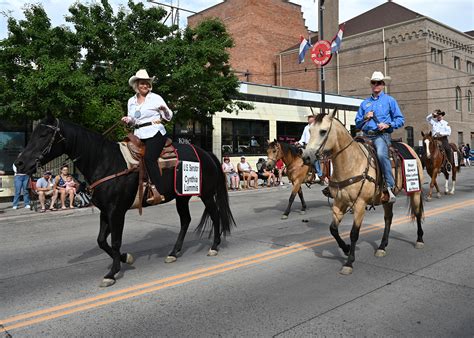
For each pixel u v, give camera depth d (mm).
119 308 4242
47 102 11211
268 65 41656
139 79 5445
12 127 15195
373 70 38812
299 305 4246
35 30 11969
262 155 24328
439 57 37688
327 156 5336
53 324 3871
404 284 4859
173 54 12789
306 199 13672
